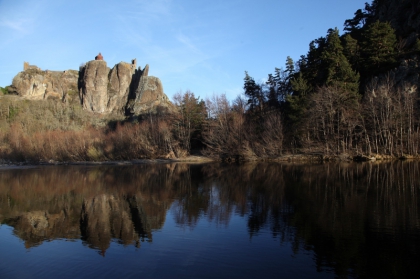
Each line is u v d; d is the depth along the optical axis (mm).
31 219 18375
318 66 64125
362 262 10938
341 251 11953
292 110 54094
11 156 68500
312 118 51250
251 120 62312
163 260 11500
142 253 12273
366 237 13391
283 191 24234
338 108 50375
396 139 47281
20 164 64125
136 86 153875
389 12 69688
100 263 11414
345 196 21531
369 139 50750
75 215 18984
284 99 64062
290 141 56344
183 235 14367
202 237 13992
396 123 47062
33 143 70812
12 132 76000
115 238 14328
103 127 109875
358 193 22422
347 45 62250
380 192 22594
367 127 51812
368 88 54531
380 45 57750
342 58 54281
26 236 15008
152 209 19953
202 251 12297
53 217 18688
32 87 155750
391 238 13172
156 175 38969
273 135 55188
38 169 51375
